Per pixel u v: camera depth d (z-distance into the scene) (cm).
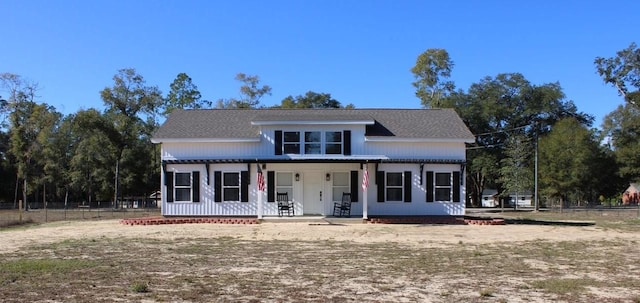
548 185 5403
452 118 3284
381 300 1005
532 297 1042
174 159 2970
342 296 1039
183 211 2961
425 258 1591
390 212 2975
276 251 1752
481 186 6925
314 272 1323
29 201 7562
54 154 6600
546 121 6625
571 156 5316
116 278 1225
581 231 2538
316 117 2983
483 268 1402
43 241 2038
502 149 6406
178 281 1190
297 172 3008
